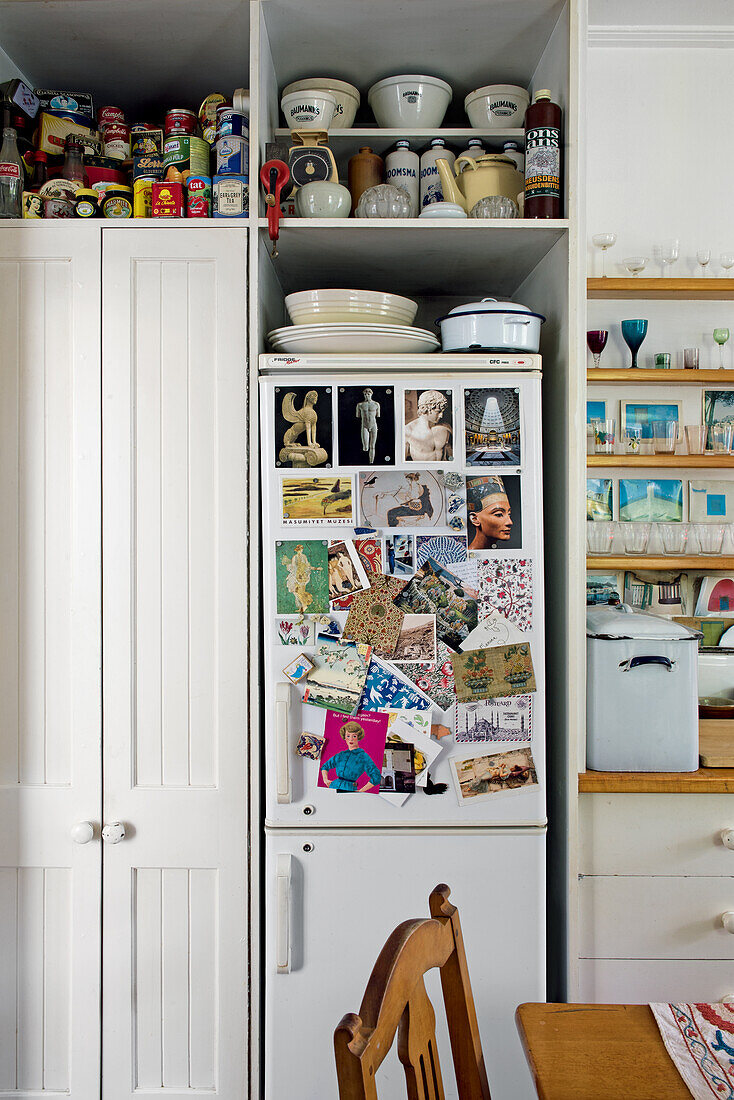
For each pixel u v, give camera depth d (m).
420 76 1.73
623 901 1.64
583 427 1.63
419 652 1.52
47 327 1.56
